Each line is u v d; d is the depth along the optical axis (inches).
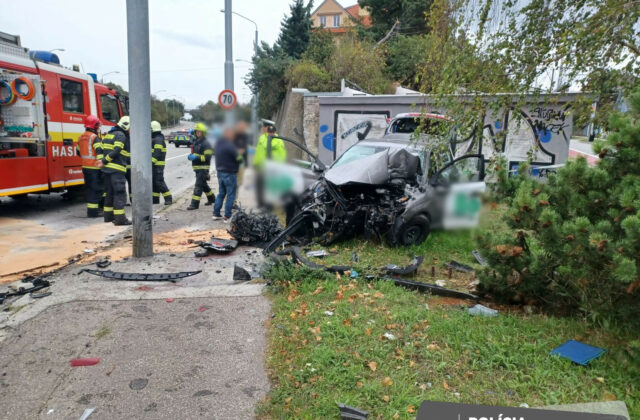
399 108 506.0
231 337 145.4
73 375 123.3
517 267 161.8
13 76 307.4
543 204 148.1
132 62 216.8
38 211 365.7
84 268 214.8
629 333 141.5
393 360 129.9
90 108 399.2
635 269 112.2
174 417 106.9
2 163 306.3
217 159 321.1
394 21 1074.1
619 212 132.2
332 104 523.5
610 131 152.6
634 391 115.7
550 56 181.6
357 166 247.3
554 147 409.4
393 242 246.5
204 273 210.1
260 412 108.7
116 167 311.7
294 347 137.5
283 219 309.9
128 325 152.9
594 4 169.3
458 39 193.5
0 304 170.4
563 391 116.0
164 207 378.6
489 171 180.2
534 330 148.8
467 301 181.2
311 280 191.9
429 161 268.7
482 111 201.6
